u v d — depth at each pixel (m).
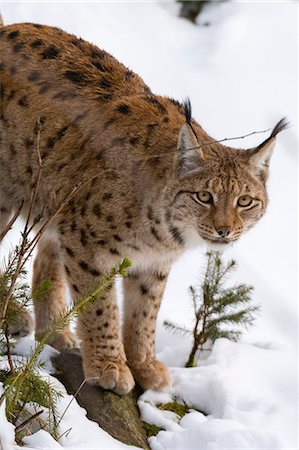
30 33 12.64
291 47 21.33
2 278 10.34
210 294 12.74
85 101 12.12
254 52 21.06
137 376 12.09
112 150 11.77
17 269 9.99
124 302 12.33
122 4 21.17
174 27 21.23
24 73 12.35
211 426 11.02
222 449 10.71
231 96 19.69
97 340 11.70
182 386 12.09
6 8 19.62
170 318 14.19
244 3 22.02
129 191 11.61
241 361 12.65
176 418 11.65
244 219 11.79
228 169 11.62
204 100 19.41
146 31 20.83
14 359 11.17
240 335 13.55
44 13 19.94
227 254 16.05
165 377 12.01
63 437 10.23
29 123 12.25
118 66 12.62
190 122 11.62
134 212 11.62
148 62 20.05
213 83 19.95
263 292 15.26
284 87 20.28
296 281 15.91
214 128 18.70
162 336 13.55
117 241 11.71
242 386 11.95
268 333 14.41
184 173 11.63
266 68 20.69
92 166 11.80
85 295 10.73
